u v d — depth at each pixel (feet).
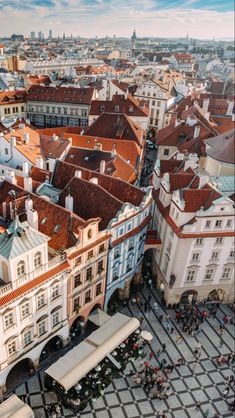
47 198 197.16
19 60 618.44
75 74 636.89
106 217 193.88
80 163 267.18
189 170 232.53
